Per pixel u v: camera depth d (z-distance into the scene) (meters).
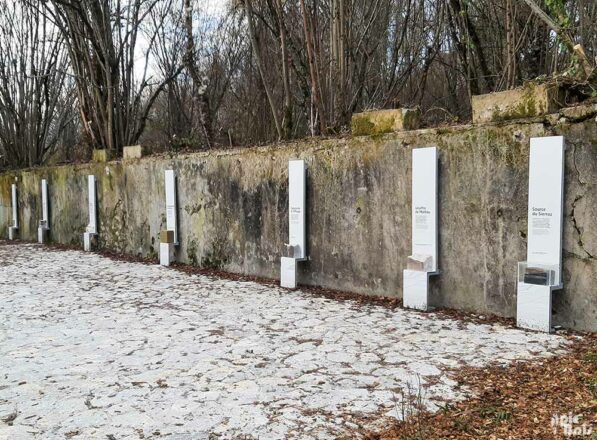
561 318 6.21
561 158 5.98
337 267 8.78
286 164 9.62
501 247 6.71
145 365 5.21
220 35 19.91
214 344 5.88
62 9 15.86
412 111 7.90
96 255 14.23
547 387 4.46
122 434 3.79
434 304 7.47
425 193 7.31
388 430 3.79
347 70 10.55
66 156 22.16
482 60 10.92
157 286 9.53
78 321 6.99
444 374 4.82
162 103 22.95
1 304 8.06
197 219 11.70
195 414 4.09
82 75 16.59
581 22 8.84
